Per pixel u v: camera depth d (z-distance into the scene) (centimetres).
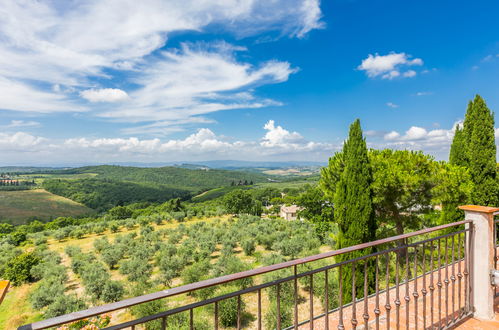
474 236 336
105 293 1562
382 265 1096
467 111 1023
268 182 18388
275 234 2822
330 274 1339
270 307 1181
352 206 898
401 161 1097
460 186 917
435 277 583
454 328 316
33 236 3997
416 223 1165
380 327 389
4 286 125
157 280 1830
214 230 3328
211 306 1250
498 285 319
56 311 1487
